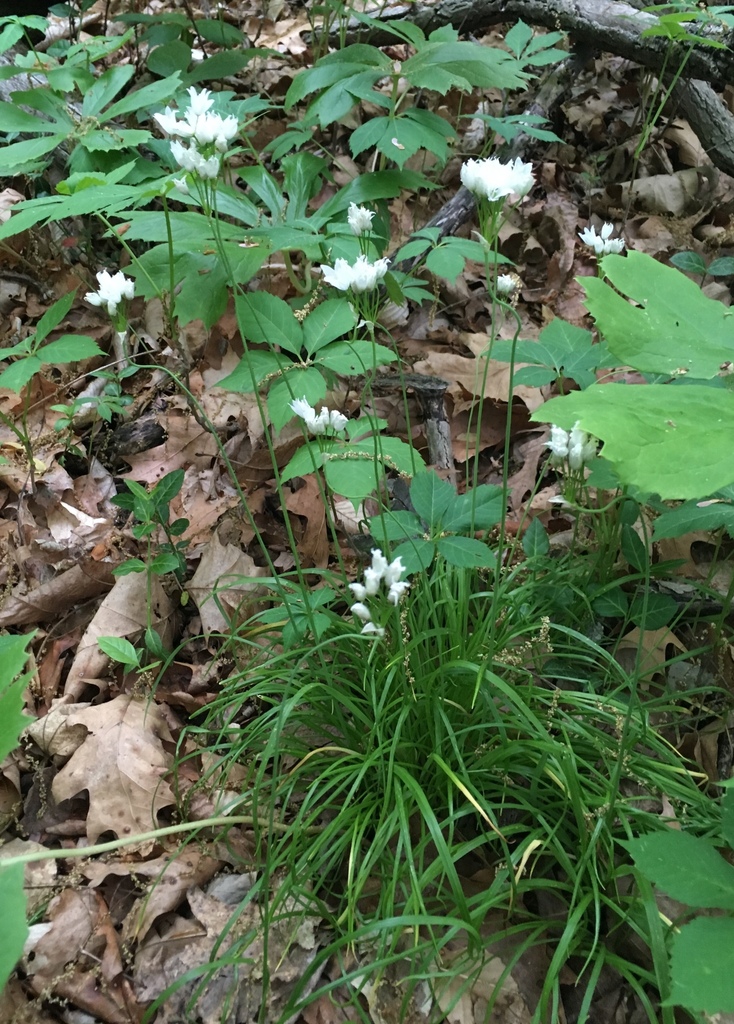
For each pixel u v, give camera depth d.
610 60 1.29
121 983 0.46
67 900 0.49
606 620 0.63
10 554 0.70
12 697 0.29
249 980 0.46
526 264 1.01
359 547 0.66
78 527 0.73
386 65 0.72
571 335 0.58
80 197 0.53
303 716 0.53
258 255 0.62
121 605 0.64
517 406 0.82
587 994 0.39
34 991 0.45
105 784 0.54
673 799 0.49
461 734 0.50
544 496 0.73
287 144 0.77
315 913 0.45
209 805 0.54
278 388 0.56
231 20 1.34
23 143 0.65
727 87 1.22
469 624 0.60
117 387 0.77
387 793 0.47
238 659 0.60
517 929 0.43
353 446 0.52
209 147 0.49
